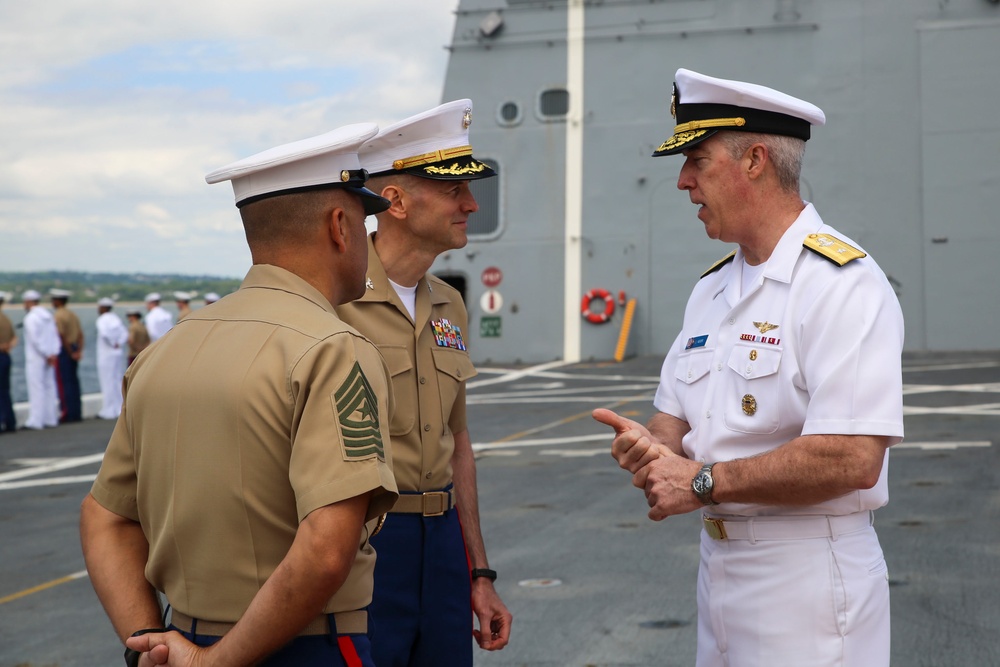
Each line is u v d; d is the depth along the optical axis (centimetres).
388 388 196
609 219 1919
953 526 616
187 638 189
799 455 212
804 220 234
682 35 1875
